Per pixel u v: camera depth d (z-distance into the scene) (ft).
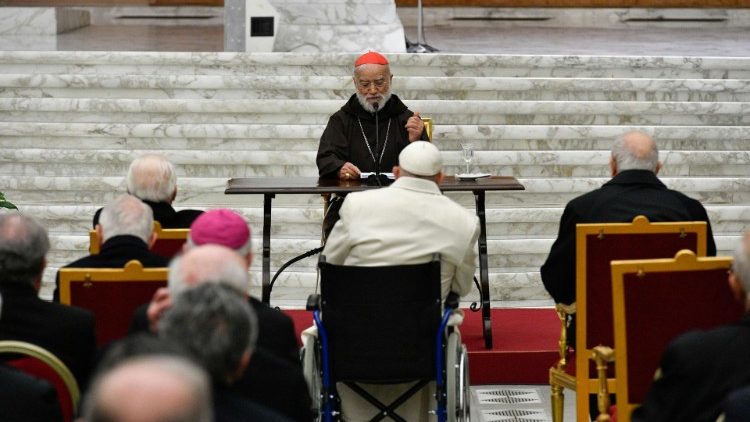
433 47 147.33
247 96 112.37
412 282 51.31
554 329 78.38
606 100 113.50
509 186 70.79
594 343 53.88
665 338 46.39
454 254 55.57
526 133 106.63
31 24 160.56
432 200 56.34
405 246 55.36
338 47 123.65
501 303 88.28
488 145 106.83
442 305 55.72
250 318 28.35
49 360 38.50
